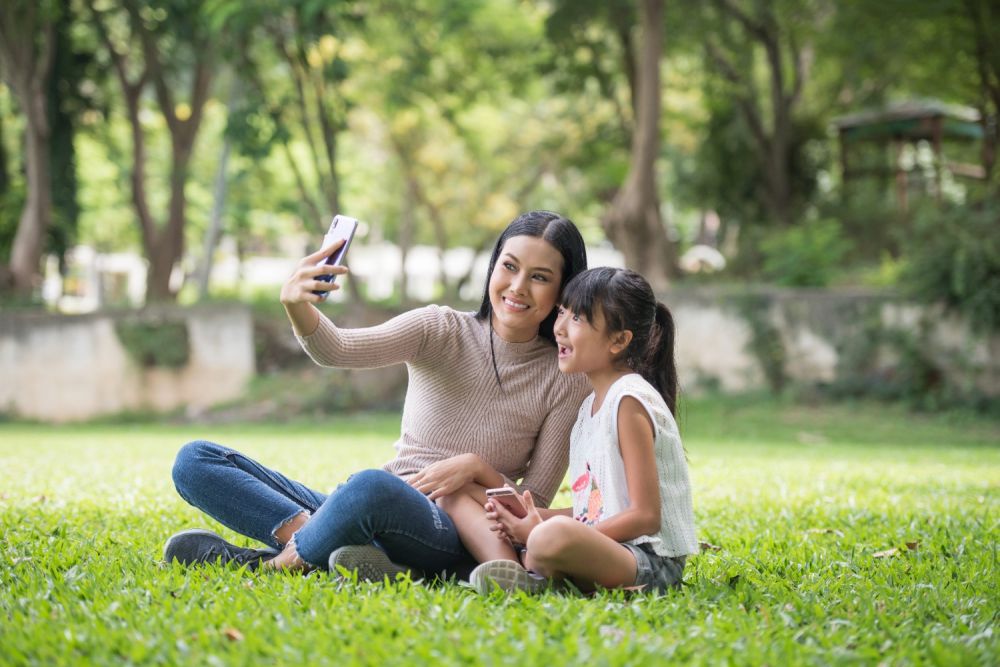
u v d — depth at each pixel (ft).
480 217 92.48
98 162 92.84
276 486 13.01
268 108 58.39
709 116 79.87
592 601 10.65
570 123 84.12
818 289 56.70
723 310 57.67
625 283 11.46
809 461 31.86
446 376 12.51
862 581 12.53
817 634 9.83
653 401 11.38
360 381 60.75
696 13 65.00
